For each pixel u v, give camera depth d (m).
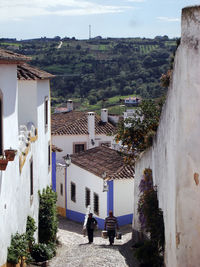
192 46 7.68
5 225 9.46
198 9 7.54
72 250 16.25
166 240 10.02
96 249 15.49
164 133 10.43
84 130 33.34
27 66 17.61
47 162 19.72
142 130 18.69
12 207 10.40
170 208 9.30
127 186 22.39
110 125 35.03
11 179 10.22
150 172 13.93
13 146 10.73
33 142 15.02
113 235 16.56
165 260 10.17
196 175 7.94
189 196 8.09
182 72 7.96
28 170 13.62
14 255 9.89
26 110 16.47
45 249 14.58
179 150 8.14
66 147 32.84
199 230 8.07
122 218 22.36
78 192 25.52
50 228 16.95
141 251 11.79
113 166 23.12
